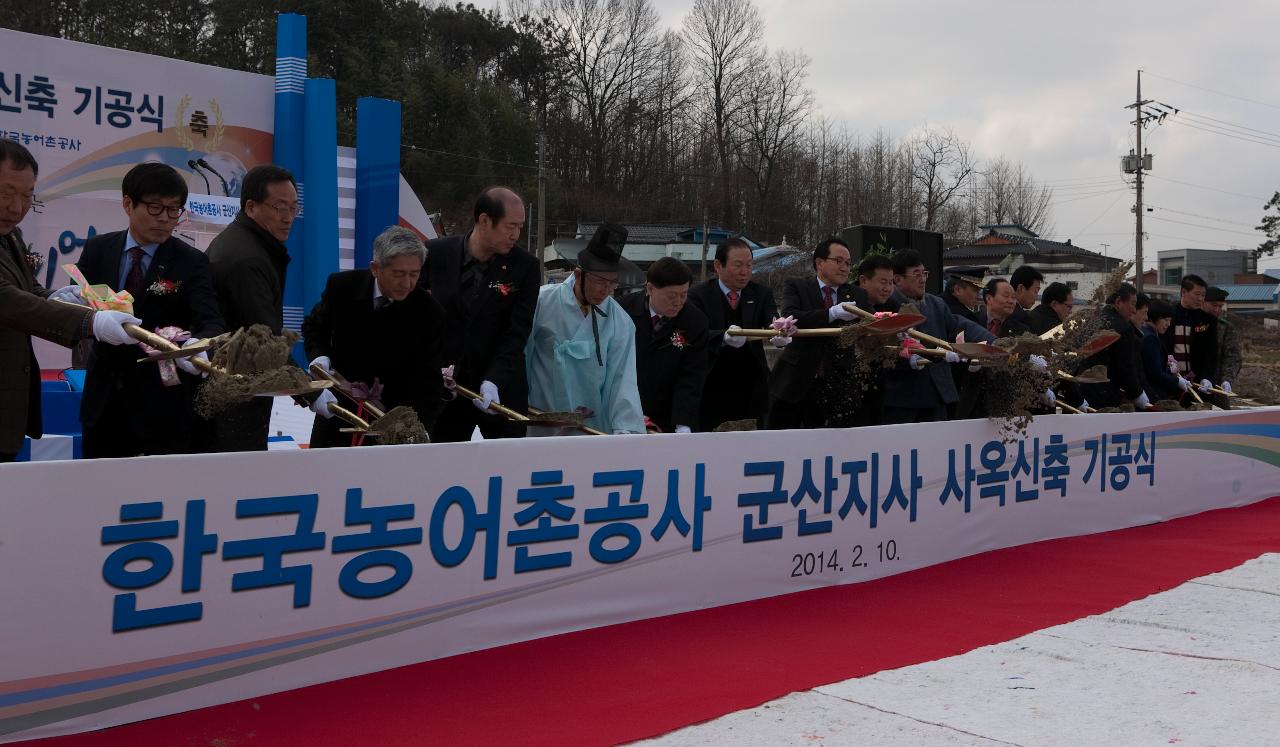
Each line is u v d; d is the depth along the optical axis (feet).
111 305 11.23
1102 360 25.66
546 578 12.92
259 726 9.79
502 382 15.47
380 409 13.84
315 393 13.23
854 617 14.78
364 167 31.91
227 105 28.71
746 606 14.97
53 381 22.65
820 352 18.53
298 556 10.78
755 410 19.38
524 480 12.64
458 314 15.33
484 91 118.42
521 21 148.77
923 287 21.80
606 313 16.61
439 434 15.96
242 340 11.17
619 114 153.99
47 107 25.34
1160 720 10.98
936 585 16.92
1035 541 20.53
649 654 12.55
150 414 12.23
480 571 12.28
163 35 100.99
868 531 16.99
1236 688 12.08
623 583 13.74
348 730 9.77
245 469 10.37
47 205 25.48
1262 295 168.76
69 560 9.36
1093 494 21.85
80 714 9.48
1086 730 10.62
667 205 150.30
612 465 13.52
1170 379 28.19
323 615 10.99
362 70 106.22
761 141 157.07
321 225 29.58
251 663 10.50
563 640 12.89
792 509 15.79
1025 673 12.44
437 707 10.47
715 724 10.35
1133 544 20.84
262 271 13.44
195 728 9.69
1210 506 25.09
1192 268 191.42
